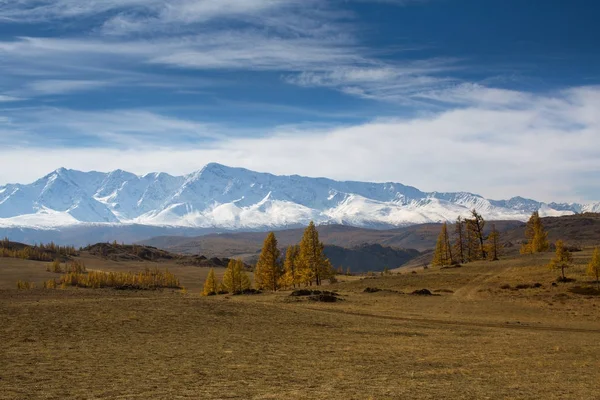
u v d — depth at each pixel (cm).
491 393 2642
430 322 6088
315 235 12050
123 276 18012
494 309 7519
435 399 2484
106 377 2798
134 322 4719
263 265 11669
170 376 2872
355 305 7612
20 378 2702
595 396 2639
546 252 14075
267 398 2439
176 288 17775
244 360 3412
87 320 4641
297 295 8819
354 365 3347
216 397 2444
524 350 4175
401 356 3747
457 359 3684
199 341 4091
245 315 5594
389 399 2450
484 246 14538
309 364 3347
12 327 4144
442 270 12369
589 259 11656
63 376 2783
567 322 6525
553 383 2950
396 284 10769
